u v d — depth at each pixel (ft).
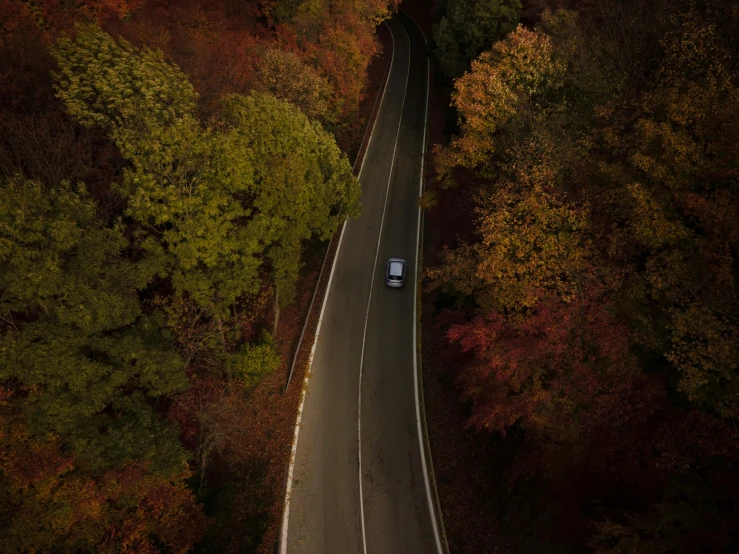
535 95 91.20
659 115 68.95
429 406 97.09
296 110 88.69
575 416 59.26
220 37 114.01
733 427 51.39
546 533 67.67
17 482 49.93
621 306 61.11
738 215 51.60
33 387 53.21
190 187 66.23
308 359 104.47
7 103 78.64
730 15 76.07
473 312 92.84
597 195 67.41
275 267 85.25
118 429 58.23
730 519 46.37
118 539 61.21
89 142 76.84
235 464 84.69
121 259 62.69
